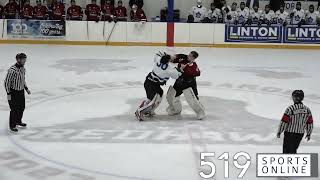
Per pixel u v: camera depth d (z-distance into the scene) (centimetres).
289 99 1316
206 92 1388
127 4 2570
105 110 1154
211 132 980
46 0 2506
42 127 998
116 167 771
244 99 1305
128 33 2370
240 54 2205
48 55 2038
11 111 946
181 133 970
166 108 1180
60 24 2356
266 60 2045
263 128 1017
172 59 1065
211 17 2467
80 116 1094
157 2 2594
